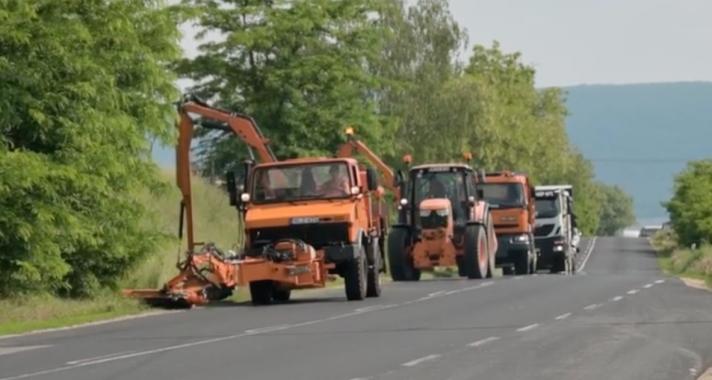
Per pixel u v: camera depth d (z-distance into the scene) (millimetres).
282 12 110875
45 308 58062
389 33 116938
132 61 65312
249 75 113375
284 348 42406
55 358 40812
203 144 118125
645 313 54031
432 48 176625
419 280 99625
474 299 65062
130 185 64938
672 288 73250
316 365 37594
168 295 63312
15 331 51406
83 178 60719
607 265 182250
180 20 108625
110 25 63438
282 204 67375
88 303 62250
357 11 114188
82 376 36000
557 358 38281
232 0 111500
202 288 64188
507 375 34625
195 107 72438
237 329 49969
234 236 106375
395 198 101625
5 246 59344
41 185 59000
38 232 59438
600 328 47312
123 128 62906
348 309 59938
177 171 71750
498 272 133875
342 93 113562
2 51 59875
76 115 61438
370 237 69375
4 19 58781
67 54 60406
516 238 120688
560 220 142250
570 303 60438
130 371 36906
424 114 170750
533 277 95062
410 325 50094
